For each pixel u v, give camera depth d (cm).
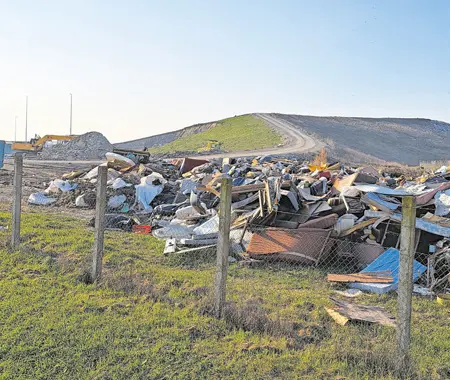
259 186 1058
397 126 11838
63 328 505
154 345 477
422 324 604
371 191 1027
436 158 8094
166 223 1223
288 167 2292
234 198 1141
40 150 5512
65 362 439
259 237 920
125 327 516
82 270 716
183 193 1523
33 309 555
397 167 4328
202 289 666
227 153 5672
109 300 595
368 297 710
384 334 536
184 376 422
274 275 816
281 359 457
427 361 476
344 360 460
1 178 2277
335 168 2122
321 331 540
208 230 1050
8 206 1426
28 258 780
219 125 10906
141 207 1536
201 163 2436
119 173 1853
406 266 454
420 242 888
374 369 447
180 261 888
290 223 990
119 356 452
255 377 424
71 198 1664
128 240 1045
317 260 891
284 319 563
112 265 795
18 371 420
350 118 12206
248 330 529
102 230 682
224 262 564
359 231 943
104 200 683
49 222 1142
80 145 5434
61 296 606
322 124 10638
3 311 543
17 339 477
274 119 10419
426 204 1040
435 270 804
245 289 703
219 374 428
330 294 723
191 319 546
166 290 668
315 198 1095
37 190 2020
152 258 899
